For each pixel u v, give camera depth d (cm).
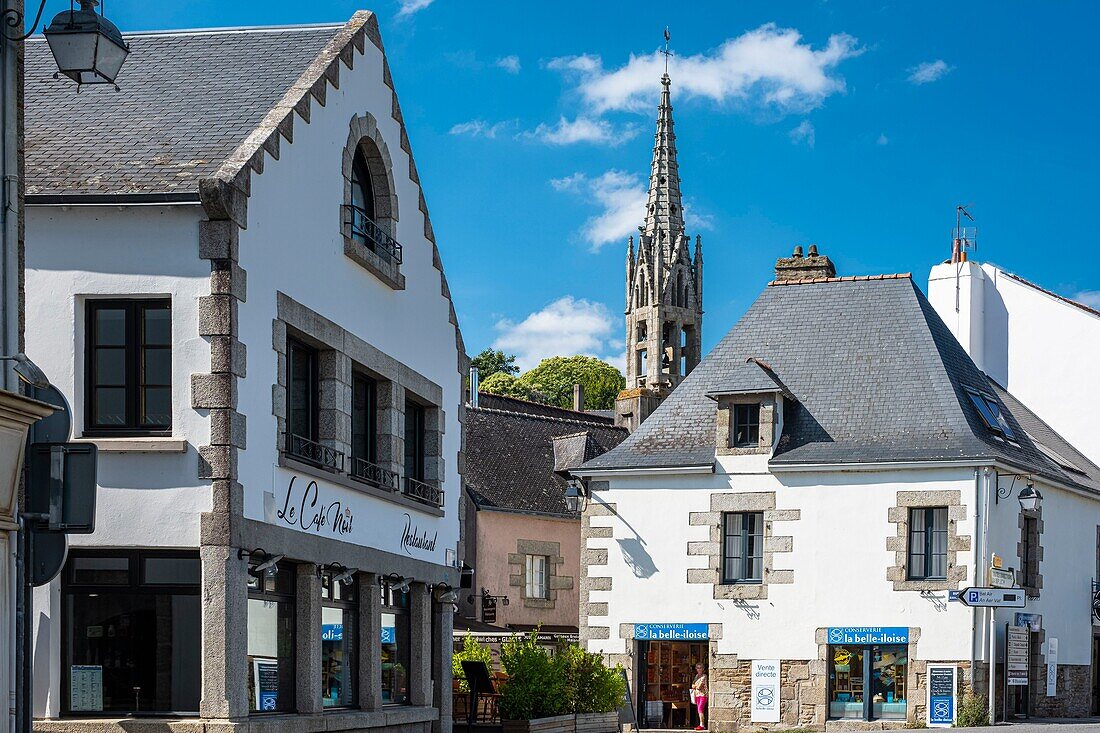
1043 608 3228
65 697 1522
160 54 1931
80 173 1584
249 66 1881
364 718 1872
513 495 3981
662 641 3195
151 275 1541
